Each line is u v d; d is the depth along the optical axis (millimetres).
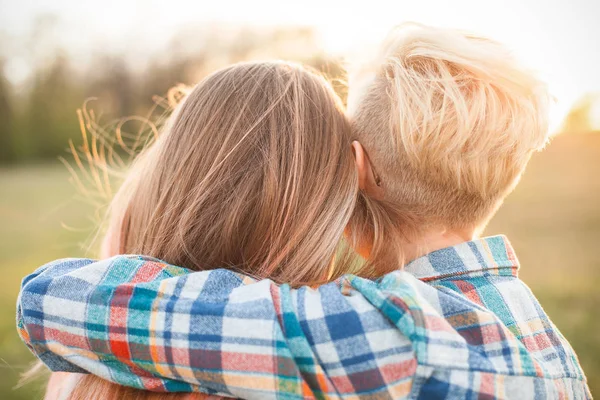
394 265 879
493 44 884
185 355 675
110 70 14000
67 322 718
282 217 878
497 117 817
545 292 3441
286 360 649
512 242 4516
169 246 886
